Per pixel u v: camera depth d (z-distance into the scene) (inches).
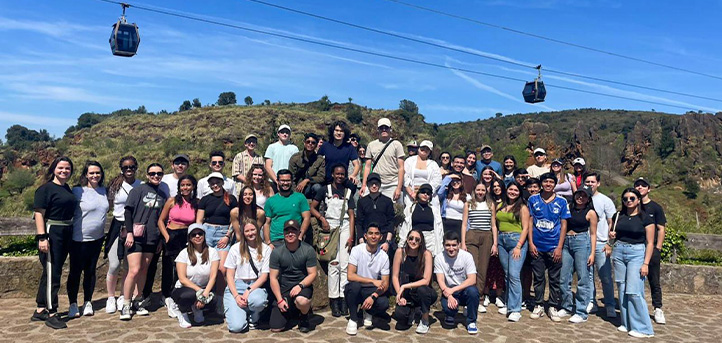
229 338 217.9
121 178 262.5
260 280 236.4
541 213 271.3
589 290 268.5
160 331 224.8
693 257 408.5
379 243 247.9
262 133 3243.1
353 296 232.4
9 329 225.1
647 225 256.4
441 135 4365.2
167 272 264.4
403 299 237.8
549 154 3742.6
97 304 273.9
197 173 2481.5
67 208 235.9
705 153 3550.7
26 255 307.7
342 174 263.6
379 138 303.6
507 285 276.4
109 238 254.5
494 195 289.0
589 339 239.5
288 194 253.8
